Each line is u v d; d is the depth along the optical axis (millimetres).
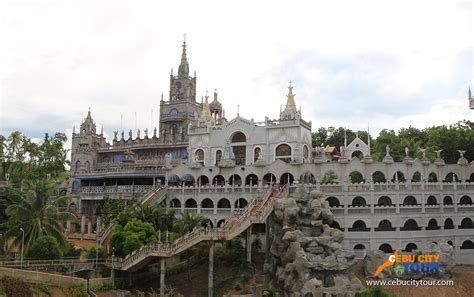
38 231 55375
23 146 98688
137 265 56906
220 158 88562
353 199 70875
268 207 62188
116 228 59219
